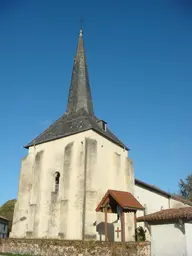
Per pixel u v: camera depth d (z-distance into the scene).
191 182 56.25
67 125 27.75
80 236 21.20
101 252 17.64
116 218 24.11
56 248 19.34
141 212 29.16
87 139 24.03
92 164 23.38
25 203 26.05
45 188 25.14
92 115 29.92
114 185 25.78
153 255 15.30
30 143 28.55
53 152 26.16
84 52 33.91
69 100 31.34
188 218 14.04
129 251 17.03
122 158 28.30
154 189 32.53
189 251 13.84
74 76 32.50
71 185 23.31
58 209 23.48
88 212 21.66
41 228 23.75
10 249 22.05
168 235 14.84
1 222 36.66
